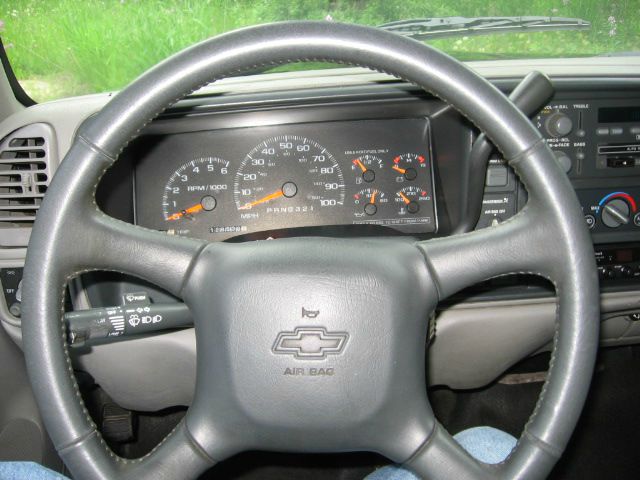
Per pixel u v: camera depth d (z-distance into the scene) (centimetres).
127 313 109
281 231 161
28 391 177
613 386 217
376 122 162
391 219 163
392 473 117
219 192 161
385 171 163
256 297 95
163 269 100
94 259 96
